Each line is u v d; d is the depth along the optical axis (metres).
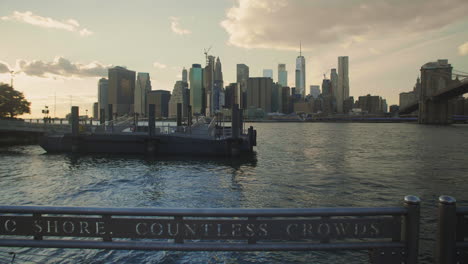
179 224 4.02
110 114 50.19
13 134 53.59
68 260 8.75
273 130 149.88
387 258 3.95
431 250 9.87
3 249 9.12
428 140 71.56
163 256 9.17
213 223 4.02
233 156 34.50
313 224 4.00
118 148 36.91
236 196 17.69
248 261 8.98
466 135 93.88
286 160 34.44
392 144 59.12
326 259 9.11
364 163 32.41
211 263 8.84
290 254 9.39
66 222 4.05
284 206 15.66
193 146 35.28
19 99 78.06
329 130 146.88
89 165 29.70
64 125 46.75
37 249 9.26
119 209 3.97
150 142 35.25
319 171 26.83
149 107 35.62
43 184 21.22
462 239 3.88
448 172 26.45
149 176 24.05
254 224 4.01
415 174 25.39
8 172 26.11
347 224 3.99
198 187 20.16
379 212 3.92
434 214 13.77
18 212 4.01
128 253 9.28
